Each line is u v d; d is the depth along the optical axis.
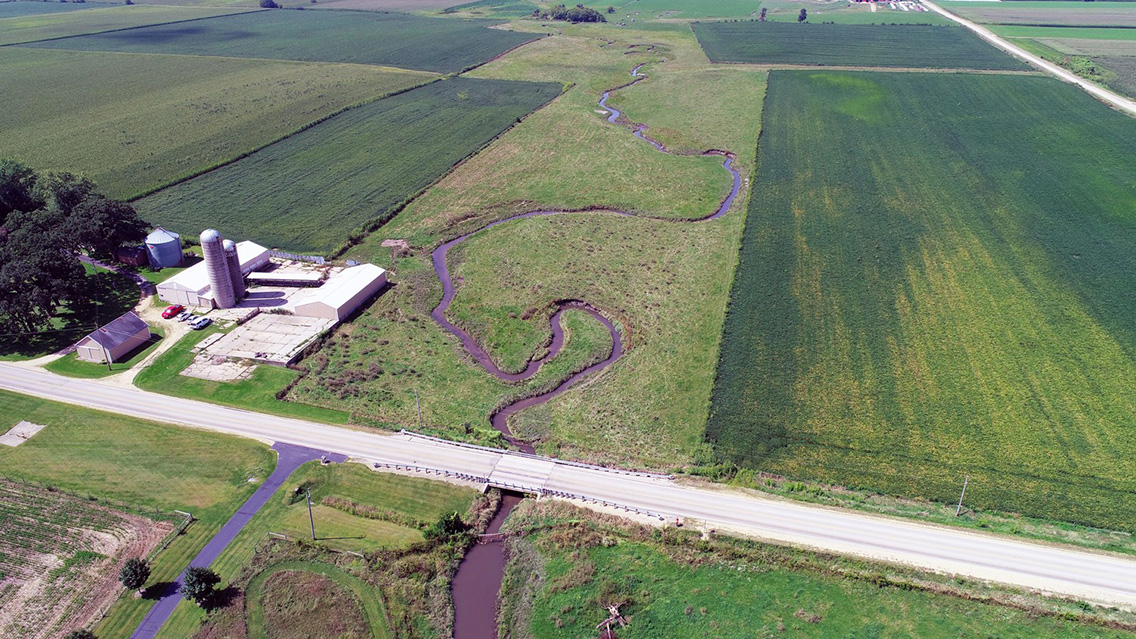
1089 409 73.19
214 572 56.09
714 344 84.88
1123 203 118.56
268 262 103.06
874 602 53.81
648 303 93.50
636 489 64.31
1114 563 56.25
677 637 51.75
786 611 53.31
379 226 114.38
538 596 55.12
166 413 73.81
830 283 96.62
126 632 51.50
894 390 76.19
